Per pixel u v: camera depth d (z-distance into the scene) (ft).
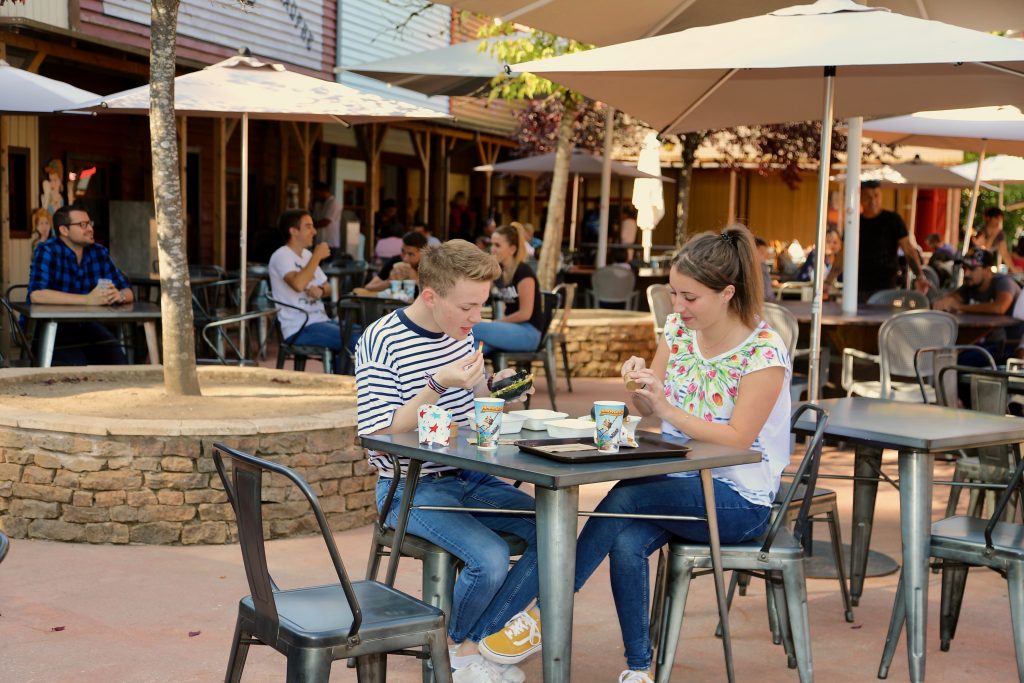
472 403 12.64
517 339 28.19
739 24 17.06
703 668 13.09
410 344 11.98
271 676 12.41
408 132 64.95
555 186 44.24
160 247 20.58
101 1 36.19
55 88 29.12
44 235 38.47
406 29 57.52
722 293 12.05
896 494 22.07
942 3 22.31
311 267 27.71
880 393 24.00
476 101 68.03
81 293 26.78
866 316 27.43
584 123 61.57
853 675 13.02
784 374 12.03
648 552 11.78
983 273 30.12
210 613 14.32
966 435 12.96
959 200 92.89
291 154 57.16
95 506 17.02
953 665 13.46
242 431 17.16
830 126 18.40
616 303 49.19
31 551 16.67
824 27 16.30
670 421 11.73
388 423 11.67
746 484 11.96
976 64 17.97
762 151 63.98
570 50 38.42
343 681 12.39
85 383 22.25
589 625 14.44
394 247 50.88
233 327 39.37
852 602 15.72
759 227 88.33
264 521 17.47
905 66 18.13
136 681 12.14
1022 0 21.72
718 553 11.44
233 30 44.01
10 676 12.16
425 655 9.41
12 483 17.28
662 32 23.07
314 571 16.06
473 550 11.17
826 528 19.49
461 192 76.89
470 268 11.65
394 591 10.00
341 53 51.90
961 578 13.84
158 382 22.80
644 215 53.01
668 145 63.05
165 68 19.89
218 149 46.37
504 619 11.67
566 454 10.31
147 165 46.42
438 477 12.40
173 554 16.72
